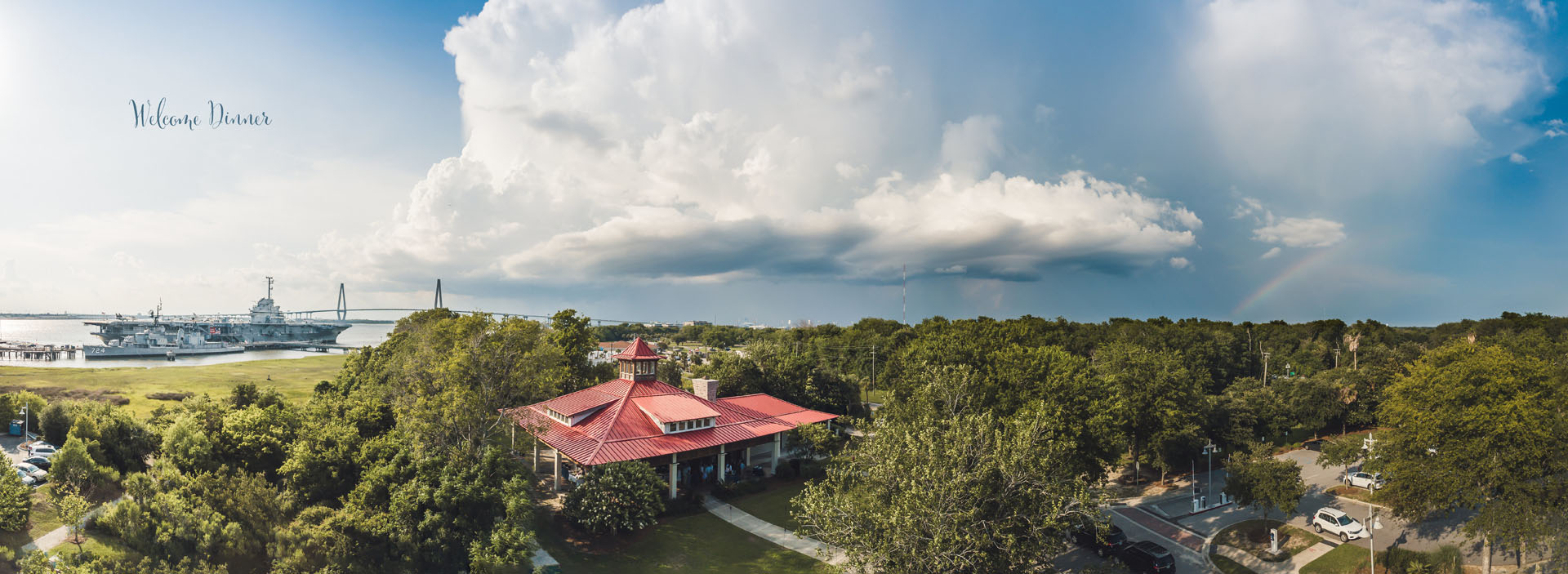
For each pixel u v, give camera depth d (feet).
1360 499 192.75
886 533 97.60
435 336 221.05
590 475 154.81
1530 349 302.25
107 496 150.71
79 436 169.48
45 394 310.45
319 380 426.92
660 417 179.83
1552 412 139.54
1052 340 424.46
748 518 167.94
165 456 154.71
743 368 267.18
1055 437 152.46
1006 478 102.17
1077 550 159.84
